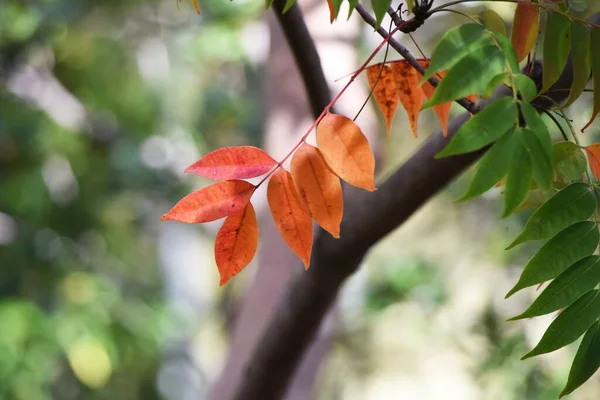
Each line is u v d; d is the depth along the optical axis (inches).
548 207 51.3
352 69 145.5
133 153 334.6
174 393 380.5
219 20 310.5
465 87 45.2
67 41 346.9
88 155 338.3
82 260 322.7
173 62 358.0
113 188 334.6
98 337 275.0
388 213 94.6
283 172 52.4
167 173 346.6
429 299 276.1
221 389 154.6
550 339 51.8
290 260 157.4
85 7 328.8
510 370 197.3
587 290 51.6
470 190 44.1
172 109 356.5
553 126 177.3
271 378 116.0
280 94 165.0
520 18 55.8
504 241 243.6
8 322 256.2
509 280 247.1
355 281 297.0
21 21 315.0
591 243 51.5
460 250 289.4
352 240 98.7
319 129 51.1
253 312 157.0
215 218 52.2
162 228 381.7
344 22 147.4
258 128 338.3
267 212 168.6
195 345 398.3
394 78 61.3
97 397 334.0
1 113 311.3
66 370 327.6
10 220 307.9
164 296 384.2
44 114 318.7
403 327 307.0
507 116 44.5
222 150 52.6
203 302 415.2
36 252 306.2
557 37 52.1
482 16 60.0
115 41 353.4
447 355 331.9
